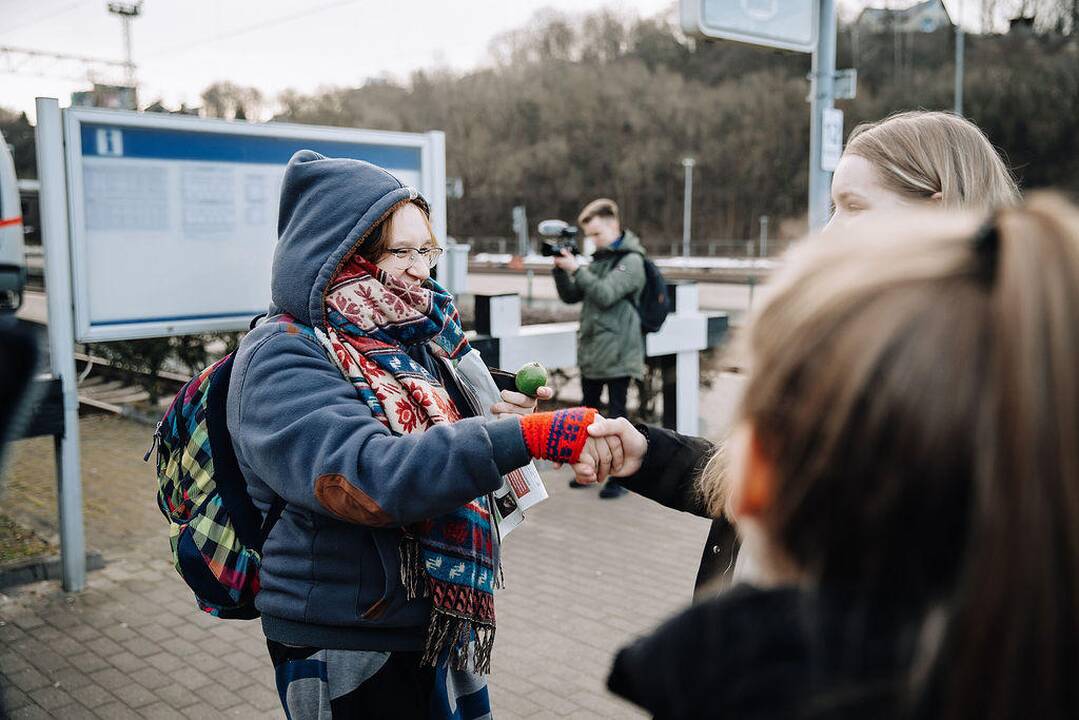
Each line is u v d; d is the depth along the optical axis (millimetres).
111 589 4297
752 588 678
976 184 1328
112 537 5113
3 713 1747
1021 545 537
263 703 3256
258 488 1678
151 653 3637
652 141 69188
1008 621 542
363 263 1721
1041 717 544
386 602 1608
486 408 1971
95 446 7660
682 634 672
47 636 3785
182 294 4332
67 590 4258
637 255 5844
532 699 3266
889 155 1354
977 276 591
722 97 67938
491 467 1457
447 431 1489
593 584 4418
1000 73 50594
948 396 564
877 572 600
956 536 573
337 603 1604
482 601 1714
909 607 603
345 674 1625
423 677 1696
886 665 591
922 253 617
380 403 1636
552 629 3879
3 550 4730
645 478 1518
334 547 1602
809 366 617
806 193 64688
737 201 66938
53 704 3229
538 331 6062
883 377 580
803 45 5602
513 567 4660
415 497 1452
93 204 4043
